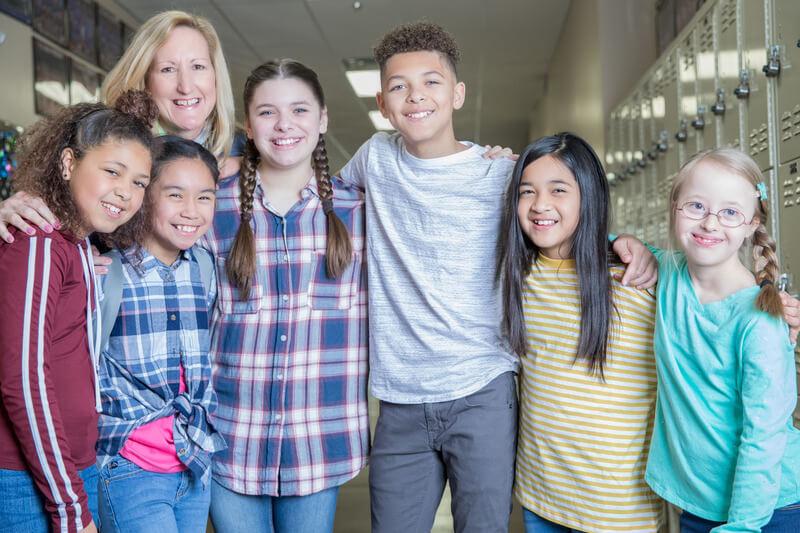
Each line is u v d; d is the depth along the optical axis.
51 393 1.26
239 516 1.80
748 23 2.43
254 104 1.78
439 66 1.75
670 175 3.60
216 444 1.70
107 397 1.57
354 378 1.85
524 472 1.74
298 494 1.78
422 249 1.76
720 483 1.41
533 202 1.65
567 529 1.70
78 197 1.36
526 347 1.73
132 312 1.61
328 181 1.87
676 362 1.46
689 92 3.25
